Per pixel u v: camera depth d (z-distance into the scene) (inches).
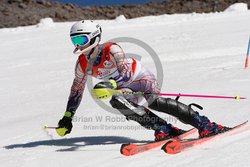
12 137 289.9
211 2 3056.1
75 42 211.2
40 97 510.0
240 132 216.7
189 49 831.7
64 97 479.2
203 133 209.3
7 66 904.3
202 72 512.4
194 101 323.6
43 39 1387.8
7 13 2824.8
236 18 1454.2
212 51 770.8
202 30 1185.4
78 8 3112.7
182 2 3171.8
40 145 252.4
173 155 189.3
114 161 191.9
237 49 765.9
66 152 223.9
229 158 170.4
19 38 1470.2
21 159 219.1
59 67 805.9
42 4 3073.3
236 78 424.5
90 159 202.7
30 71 796.0
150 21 1686.8
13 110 440.5
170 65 648.4
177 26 1407.5
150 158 188.5
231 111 272.1
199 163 170.2
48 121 335.0
